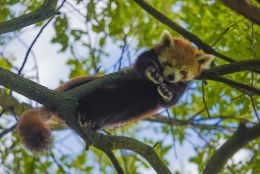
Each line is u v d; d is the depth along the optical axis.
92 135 8.43
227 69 9.54
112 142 8.47
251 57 12.24
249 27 12.15
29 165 13.12
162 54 11.20
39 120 10.20
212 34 13.42
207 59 11.30
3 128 13.47
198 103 14.13
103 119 10.78
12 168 12.88
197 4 13.74
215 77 9.88
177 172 13.08
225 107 13.50
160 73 10.94
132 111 11.24
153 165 8.76
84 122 10.24
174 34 14.53
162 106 11.23
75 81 11.17
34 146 9.84
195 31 13.78
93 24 12.85
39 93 8.35
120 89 10.61
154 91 11.04
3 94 10.91
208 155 13.45
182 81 11.23
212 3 13.38
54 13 8.60
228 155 12.31
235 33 12.52
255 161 12.37
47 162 13.12
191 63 11.12
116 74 10.52
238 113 13.92
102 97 10.20
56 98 8.42
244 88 9.91
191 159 13.59
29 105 12.06
